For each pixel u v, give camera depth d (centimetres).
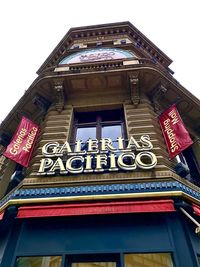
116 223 694
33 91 1164
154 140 904
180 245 630
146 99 1110
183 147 855
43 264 642
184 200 708
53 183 795
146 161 827
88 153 864
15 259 638
